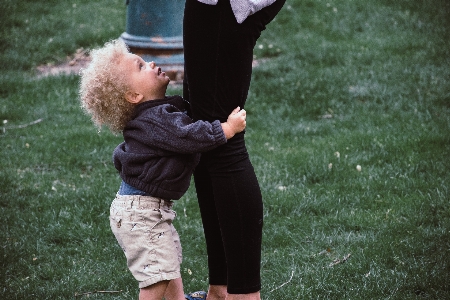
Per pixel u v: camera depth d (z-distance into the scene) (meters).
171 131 3.99
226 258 4.26
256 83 11.45
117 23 15.20
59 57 13.70
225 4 3.84
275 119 10.09
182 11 11.70
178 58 11.71
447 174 7.52
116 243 6.29
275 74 11.91
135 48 11.63
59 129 9.72
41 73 12.83
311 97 10.75
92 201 7.13
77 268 5.76
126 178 4.20
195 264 5.82
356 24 14.48
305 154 8.36
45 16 15.63
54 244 6.27
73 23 15.21
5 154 8.67
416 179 7.41
